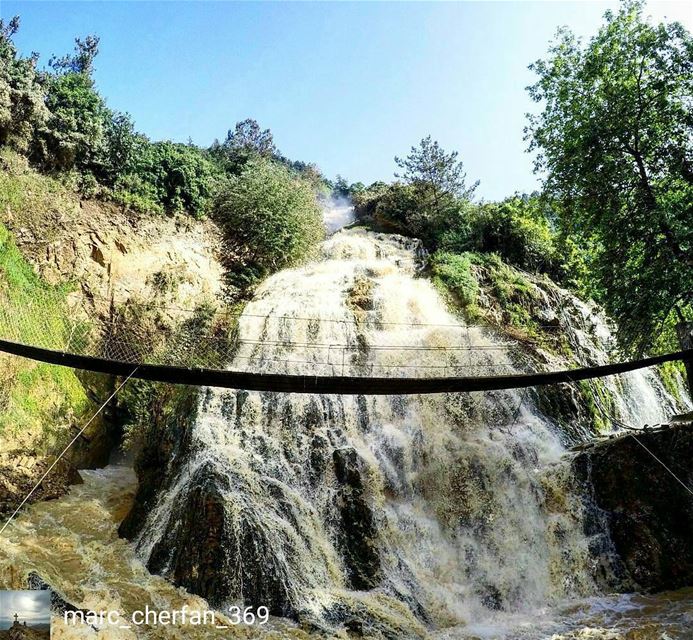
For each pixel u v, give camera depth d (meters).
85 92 17.89
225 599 8.51
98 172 17.48
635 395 18.62
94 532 10.48
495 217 23.77
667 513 10.80
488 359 16.00
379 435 12.48
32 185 15.18
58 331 13.42
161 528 9.91
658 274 13.46
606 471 11.42
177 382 7.27
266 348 15.25
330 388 7.39
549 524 11.07
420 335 16.52
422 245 24.66
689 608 9.12
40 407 11.98
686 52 13.80
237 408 12.22
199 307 16.59
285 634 7.96
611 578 10.28
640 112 13.91
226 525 9.18
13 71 15.94
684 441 11.56
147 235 17.39
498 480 11.80
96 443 13.41
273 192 20.98
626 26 14.69
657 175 14.59
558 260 22.92
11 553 9.12
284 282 18.97
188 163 19.91
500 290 19.80
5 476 10.78
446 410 13.69
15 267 13.10
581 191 15.06
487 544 10.84
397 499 11.35
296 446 11.52
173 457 11.30
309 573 9.25
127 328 15.04
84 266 15.26
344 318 16.55
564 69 15.77
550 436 13.65
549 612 9.56
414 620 8.82
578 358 18.69
